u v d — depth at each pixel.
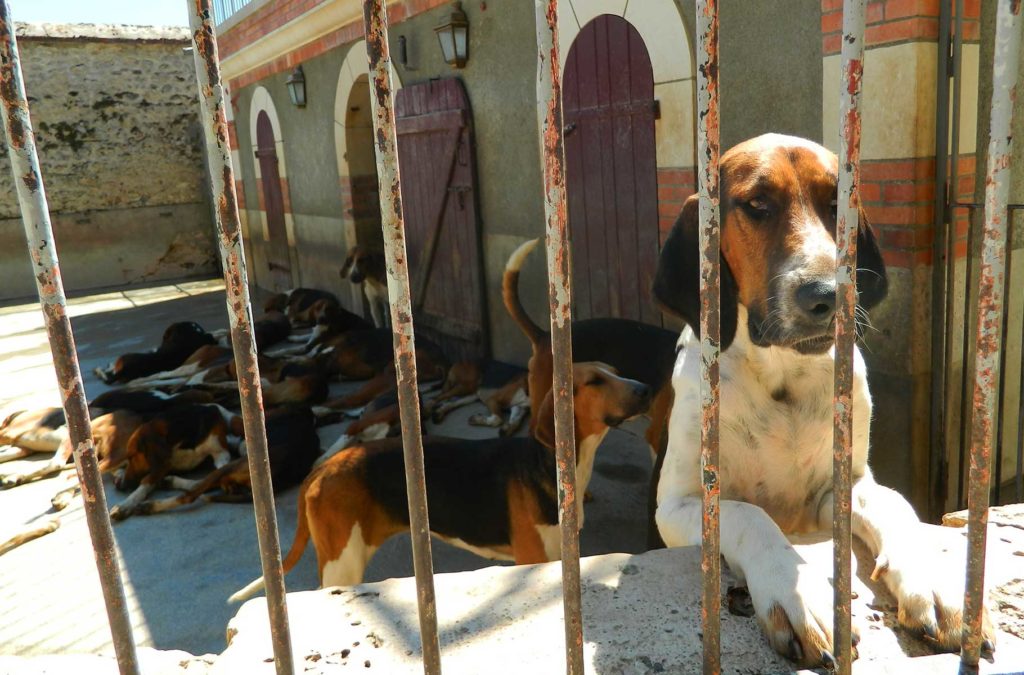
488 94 6.71
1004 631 1.47
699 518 2.03
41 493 5.59
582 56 5.59
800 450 2.14
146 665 1.67
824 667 1.39
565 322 1.19
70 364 1.12
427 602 1.27
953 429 3.79
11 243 15.20
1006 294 3.68
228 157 1.11
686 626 1.55
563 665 1.45
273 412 5.93
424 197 7.98
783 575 1.52
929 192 3.54
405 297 1.18
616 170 5.46
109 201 16.09
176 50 16.27
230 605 3.94
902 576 1.55
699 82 1.16
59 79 15.38
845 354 1.22
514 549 3.62
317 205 10.60
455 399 6.95
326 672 1.47
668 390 4.34
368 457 3.68
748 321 2.10
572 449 1.22
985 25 3.48
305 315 10.09
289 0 9.33
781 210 2.01
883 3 3.47
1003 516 1.90
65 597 4.12
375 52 1.09
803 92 4.00
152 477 5.36
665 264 2.39
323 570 3.62
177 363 8.75
